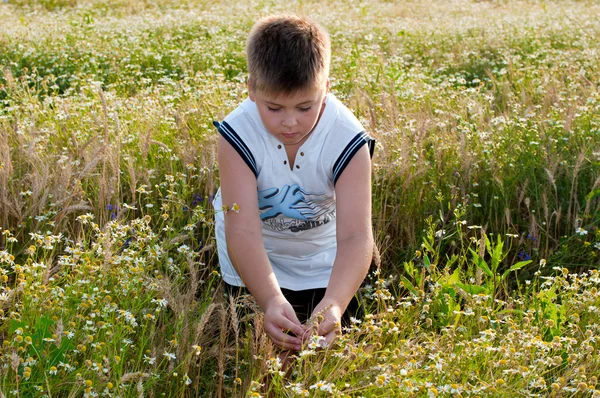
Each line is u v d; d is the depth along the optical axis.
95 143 4.65
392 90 5.61
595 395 2.45
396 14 14.52
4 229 3.82
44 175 3.84
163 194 4.36
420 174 4.28
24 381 2.53
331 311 2.78
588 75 7.59
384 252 3.81
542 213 4.33
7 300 2.84
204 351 2.92
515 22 12.09
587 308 3.11
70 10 15.19
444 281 3.29
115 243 3.35
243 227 2.96
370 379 2.61
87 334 2.71
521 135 5.04
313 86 2.66
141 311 3.00
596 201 4.33
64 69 8.40
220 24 11.54
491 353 2.77
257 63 2.68
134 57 8.92
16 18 13.42
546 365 2.73
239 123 2.99
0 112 5.73
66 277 3.16
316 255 3.37
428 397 2.50
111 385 2.43
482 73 8.62
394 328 2.77
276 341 2.76
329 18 12.41
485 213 4.36
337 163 3.00
